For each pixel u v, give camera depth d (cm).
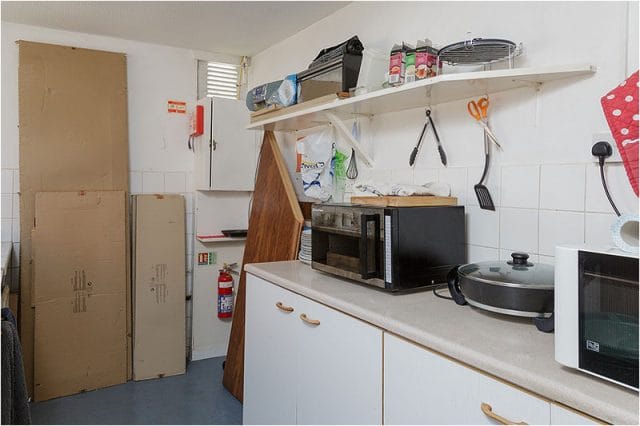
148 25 289
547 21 154
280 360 192
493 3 172
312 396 170
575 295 95
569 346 96
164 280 320
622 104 128
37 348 276
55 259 284
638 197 129
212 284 347
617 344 89
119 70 309
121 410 264
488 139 173
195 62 342
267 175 298
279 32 299
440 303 153
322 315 164
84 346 291
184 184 342
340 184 253
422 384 123
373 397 140
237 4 254
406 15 211
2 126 284
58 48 291
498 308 130
